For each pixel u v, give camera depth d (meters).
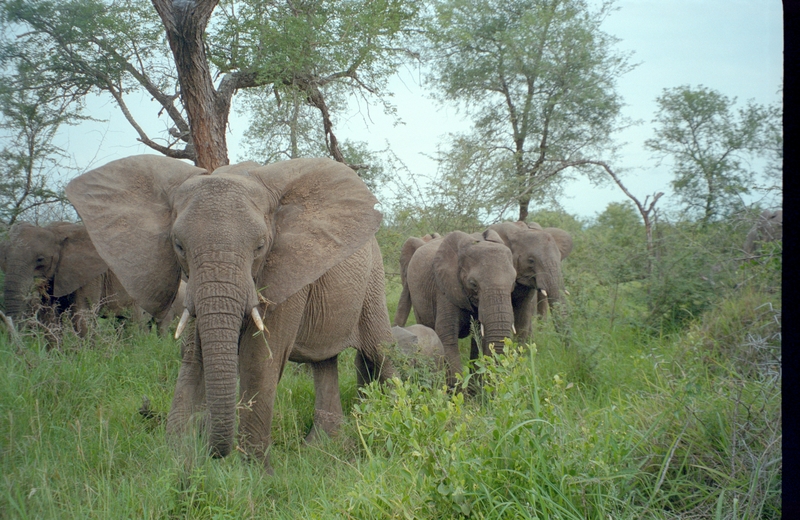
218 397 4.27
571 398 5.88
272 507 4.33
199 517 4.11
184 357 5.05
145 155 5.10
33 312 8.26
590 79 17.19
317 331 6.11
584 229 15.34
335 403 6.52
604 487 3.75
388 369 7.04
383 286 7.24
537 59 17.12
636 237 11.03
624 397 5.87
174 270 4.71
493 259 8.25
